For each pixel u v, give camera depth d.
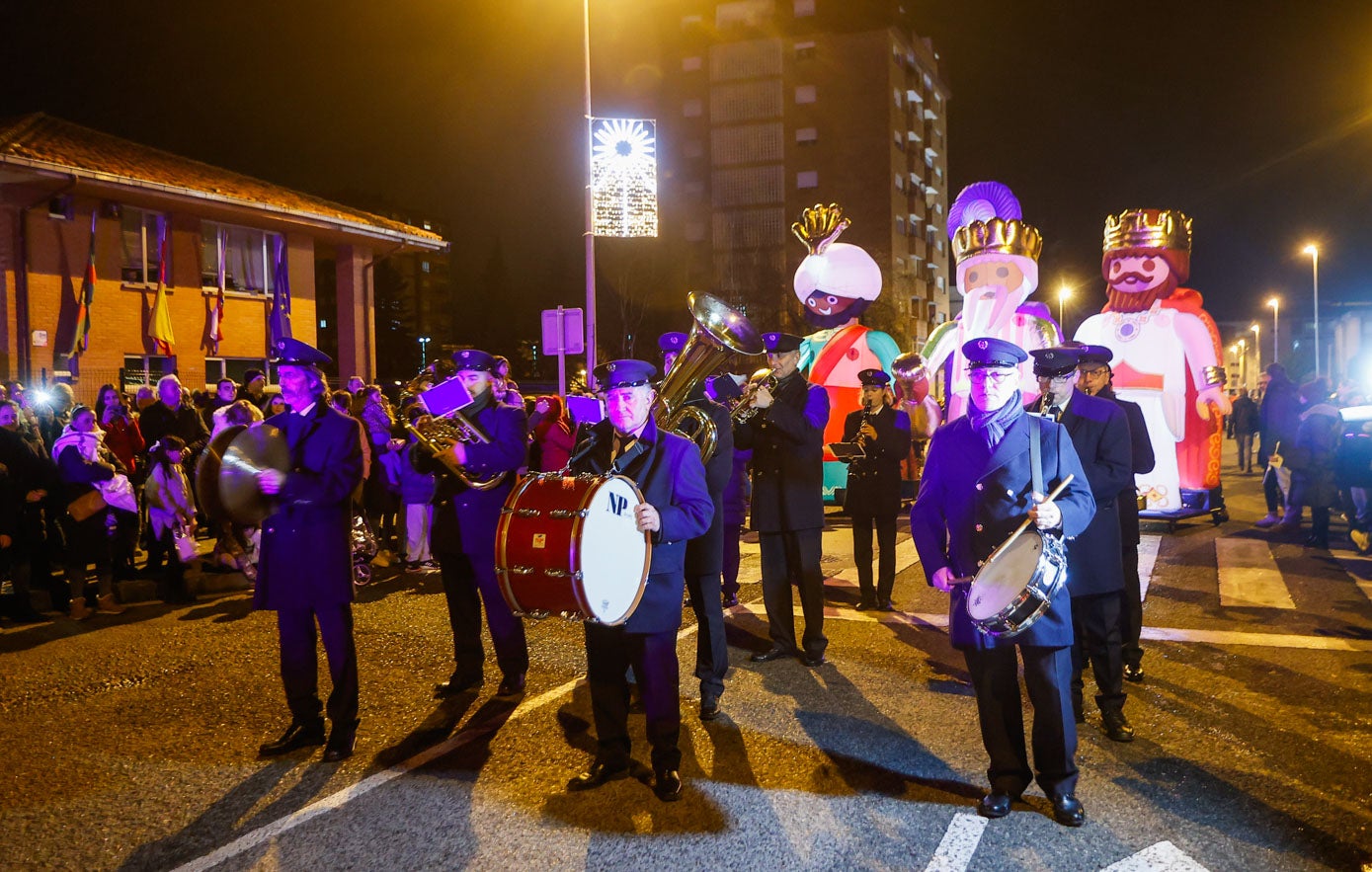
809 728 4.87
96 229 17.58
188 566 8.55
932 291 60.97
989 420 3.80
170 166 19.45
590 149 16.48
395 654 6.39
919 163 58.31
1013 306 12.01
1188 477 11.35
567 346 13.62
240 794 4.17
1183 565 9.06
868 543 7.46
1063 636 3.69
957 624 3.84
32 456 7.83
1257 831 3.68
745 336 4.57
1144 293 11.32
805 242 13.83
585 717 5.11
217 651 6.57
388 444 9.70
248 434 4.50
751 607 7.73
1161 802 3.95
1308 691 5.32
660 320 54.69
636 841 3.67
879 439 7.36
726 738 4.75
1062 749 3.74
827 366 13.62
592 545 3.61
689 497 4.05
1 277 16.33
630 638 4.15
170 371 18.19
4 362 16.36
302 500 4.50
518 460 5.26
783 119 53.94
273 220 20.30
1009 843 3.61
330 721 4.95
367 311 23.28
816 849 3.58
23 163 15.43
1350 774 4.20
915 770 4.32
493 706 5.30
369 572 8.83
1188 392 11.31
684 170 55.62
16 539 7.55
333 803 4.06
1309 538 10.23
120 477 8.02
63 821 3.94
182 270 19.27
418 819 3.90
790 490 5.95
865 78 52.84
